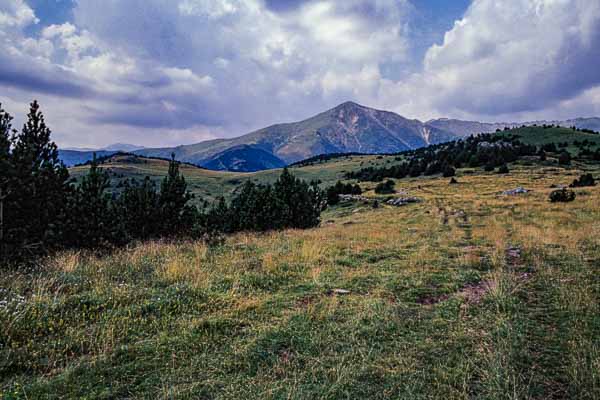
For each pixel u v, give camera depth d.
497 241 15.06
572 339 5.50
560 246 13.49
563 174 72.94
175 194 17.55
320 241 16.27
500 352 5.04
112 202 15.42
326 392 4.23
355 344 5.55
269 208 24.45
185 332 5.82
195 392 4.24
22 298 6.67
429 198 49.44
